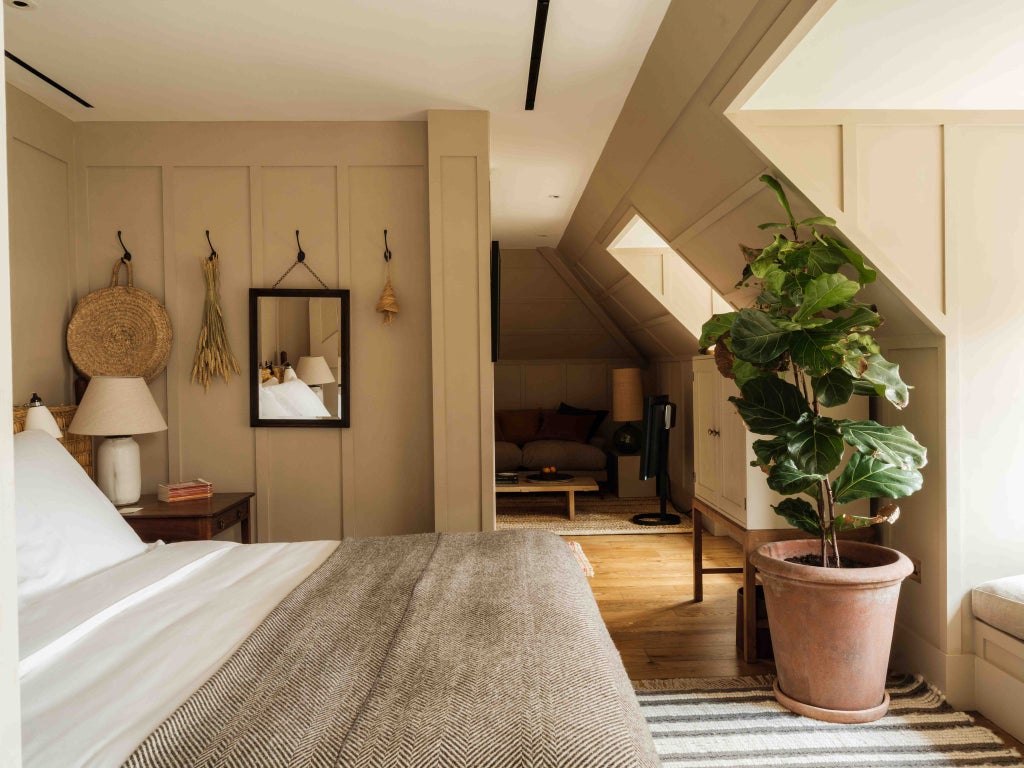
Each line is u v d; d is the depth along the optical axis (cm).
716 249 371
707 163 301
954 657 259
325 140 352
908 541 287
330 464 354
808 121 258
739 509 318
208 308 348
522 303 737
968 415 262
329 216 353
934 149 261
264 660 138
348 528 353
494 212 541
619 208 443
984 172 262
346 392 349
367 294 354
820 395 229
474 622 157
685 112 283
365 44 270
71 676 132
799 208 275
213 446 353
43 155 324
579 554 300
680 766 218
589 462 709
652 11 243
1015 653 236
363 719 112
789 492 253
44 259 322
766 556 258
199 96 319
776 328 234
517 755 103
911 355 284
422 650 141
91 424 299
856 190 259
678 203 359
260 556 223
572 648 142
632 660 303
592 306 738
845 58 231
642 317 615
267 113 341
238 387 353
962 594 261
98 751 106
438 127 338
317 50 275
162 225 350
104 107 330
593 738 108
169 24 253
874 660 244
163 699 123
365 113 342
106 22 251
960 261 262
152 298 343
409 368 354
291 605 168
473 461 342
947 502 262
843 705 245
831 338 225
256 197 351
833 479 302
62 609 163
